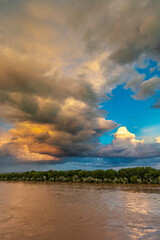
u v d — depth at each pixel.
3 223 10.26
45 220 11.01
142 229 9.32
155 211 14.12
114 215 12.59
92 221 10.88
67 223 10.36
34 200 19.84
